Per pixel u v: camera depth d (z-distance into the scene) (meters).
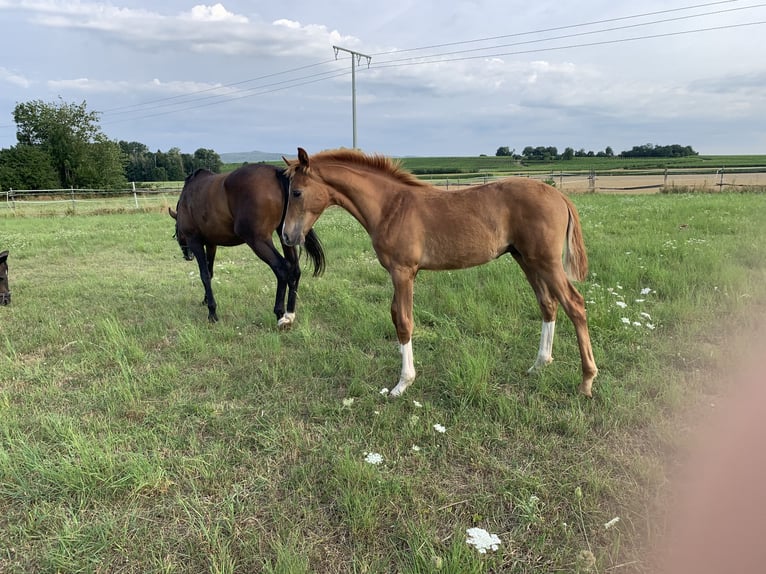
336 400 3.38
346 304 5.28
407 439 2.87
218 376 3.78
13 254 9.39
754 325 4.17
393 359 3.99
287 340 4.57
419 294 5.57
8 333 4.93
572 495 2.36
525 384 3.49
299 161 3.66
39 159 43.44
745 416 2.90
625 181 28.11
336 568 1.99
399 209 3.43
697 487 2.36
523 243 3.32
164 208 21.66
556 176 30.44
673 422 2.91
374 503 2.28
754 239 7.29
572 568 1.96
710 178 25.59
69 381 3.82
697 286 5.26
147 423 3.15
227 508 2.35
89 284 6.87
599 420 2.98
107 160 46.94
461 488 2.46
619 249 7.16
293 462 2.71
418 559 1.96
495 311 4.89
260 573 1.97
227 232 5.21
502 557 2.03
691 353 3.74
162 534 2.20
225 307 5.65
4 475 2.59
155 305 5.86
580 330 3.27
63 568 2.02
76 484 2.48
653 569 1.92
